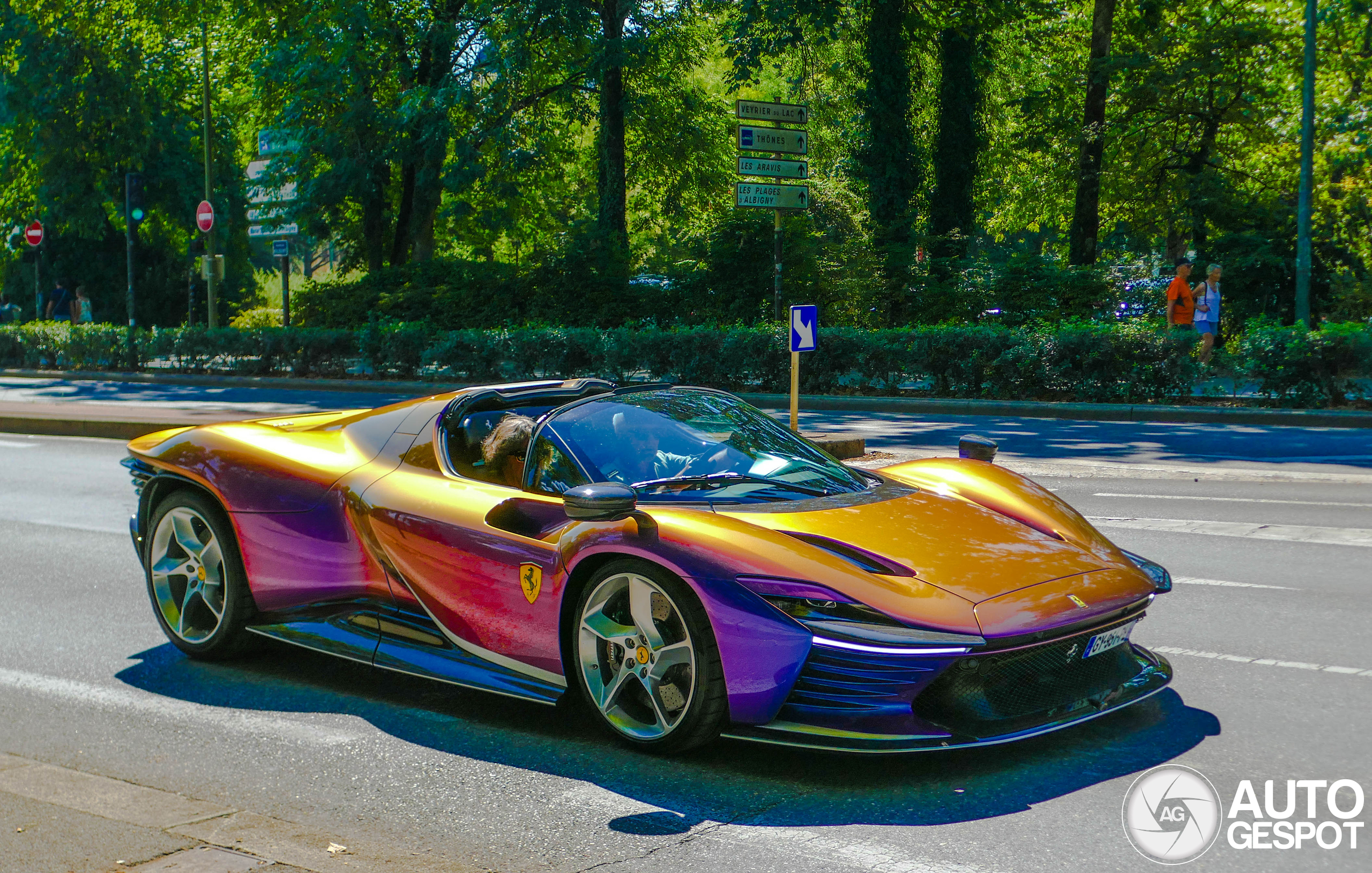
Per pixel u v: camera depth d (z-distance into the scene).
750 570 3.68
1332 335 15.28
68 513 8.98
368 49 26.42
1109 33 26.45
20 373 26.42
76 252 39.78
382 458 4.93
